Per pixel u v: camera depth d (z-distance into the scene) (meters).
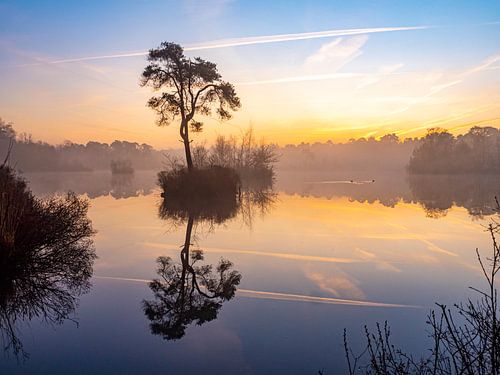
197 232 14.31
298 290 7.60
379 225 15.80
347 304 6.79
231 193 29.20
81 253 10.81
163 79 28.70
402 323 5.92
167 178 28.56
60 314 6.39
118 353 5.03
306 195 31.50
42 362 4.81
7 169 14.10
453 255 10.55
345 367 4.61
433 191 34.94
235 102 29.42
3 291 7.55
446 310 6.41
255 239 12.93
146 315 6.32
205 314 6.36
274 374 4.46
